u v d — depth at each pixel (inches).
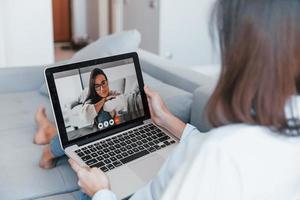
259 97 22.7
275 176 23.6
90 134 48.3
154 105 52.3
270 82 22.4
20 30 143.8
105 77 50.7
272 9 22.3
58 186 50.9
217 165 22.9
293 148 23.7
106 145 47.9
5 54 144.3
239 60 22.9
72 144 46.7
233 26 23.2
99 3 243.6
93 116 48.9
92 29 264.2
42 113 64.0
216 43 25.2
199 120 59.7
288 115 23.0
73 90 47.7
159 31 183.6
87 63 49.5
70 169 54.6
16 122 71.1
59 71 46.9
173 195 24.6
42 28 146.8
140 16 200.5
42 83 91.4
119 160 45.7
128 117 52.1
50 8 146.3
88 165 43.9
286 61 22.3
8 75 88.6
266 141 23.2
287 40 22.2
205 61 195.6
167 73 79.4
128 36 86.3
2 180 51.2
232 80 23.3
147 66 85.9
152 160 46.2
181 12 185.0
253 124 23.3
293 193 24.6
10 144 61.6
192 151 26.1
